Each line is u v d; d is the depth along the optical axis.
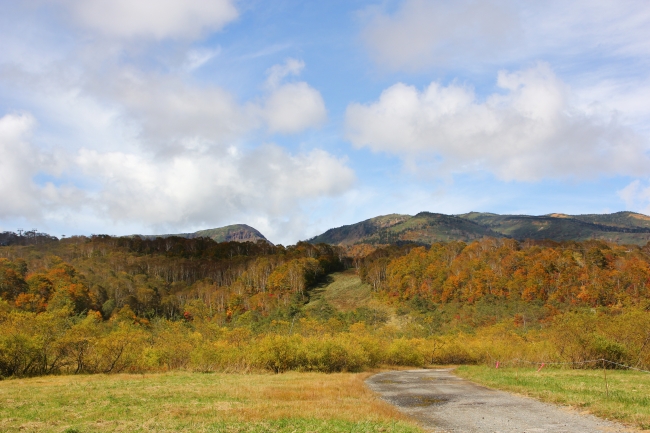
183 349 46.22
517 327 92.88
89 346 40.62
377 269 172.00
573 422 15.64
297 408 18.53
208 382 30.66
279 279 165.00
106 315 107.94
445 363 60.56
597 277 113.25
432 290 140.50
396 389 27.78
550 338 42.59
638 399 18.77
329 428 14.36
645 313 38.44
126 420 16.11
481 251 155.75
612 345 35.78
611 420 15.66
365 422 15.41
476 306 119.06
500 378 30.75
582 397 19.95
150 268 177.75
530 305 110.12
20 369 36.97
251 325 93.31
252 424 15.07
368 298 159.00
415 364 56.72
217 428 14.39
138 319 104.12
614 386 23.89
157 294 139.62
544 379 28.41
